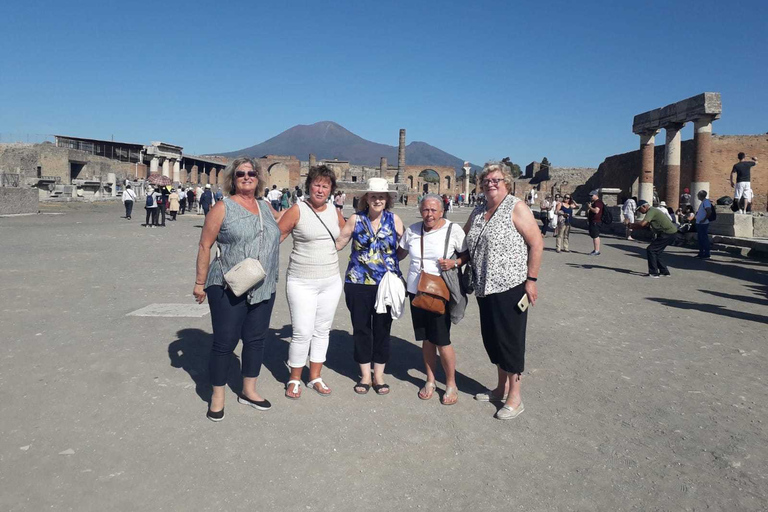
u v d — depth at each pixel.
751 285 11.21
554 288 10.61
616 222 26.58
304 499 3.19
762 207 39.09
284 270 12.09
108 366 5.31
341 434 4.06
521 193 76.06
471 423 4.31
